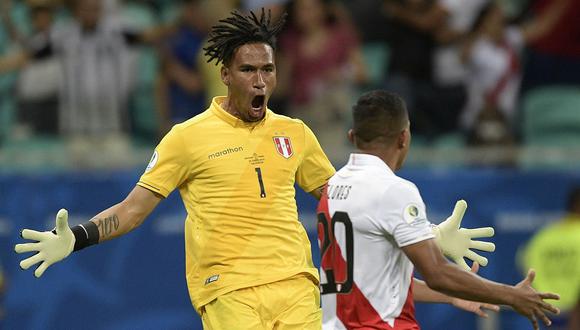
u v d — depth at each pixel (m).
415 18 42.31
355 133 20.89
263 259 21.47
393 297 20.25
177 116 40.75
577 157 38.25
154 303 35.69
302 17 41.28
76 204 35.44
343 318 20.52
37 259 20.38
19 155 36.47
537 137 45.97
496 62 42.25
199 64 40.34
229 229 21.44
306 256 22.41
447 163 37.81
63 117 40.12
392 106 20.61
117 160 36.44
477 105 42.12
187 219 22.00
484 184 36.94
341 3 45.53
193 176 21.70
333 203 20.75
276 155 21.97
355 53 41.72
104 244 35.59
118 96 40.28
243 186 21.56
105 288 35.53
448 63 42.22
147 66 42.53
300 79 41.19
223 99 22.39
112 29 40.41
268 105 41.22
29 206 35.28
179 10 45.69
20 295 35.12
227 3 40.59
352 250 20.38
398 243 19.84
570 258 34.66
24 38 42.41
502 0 45.59
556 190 37.28
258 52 21.50
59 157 36.56
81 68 40.09
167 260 35.81
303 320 21.55
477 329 36.84
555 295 19.34
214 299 21.44
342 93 41.19
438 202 36.81
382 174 20.36
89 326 35.41
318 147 22.84
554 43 46.62
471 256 22.33
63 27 40.44
